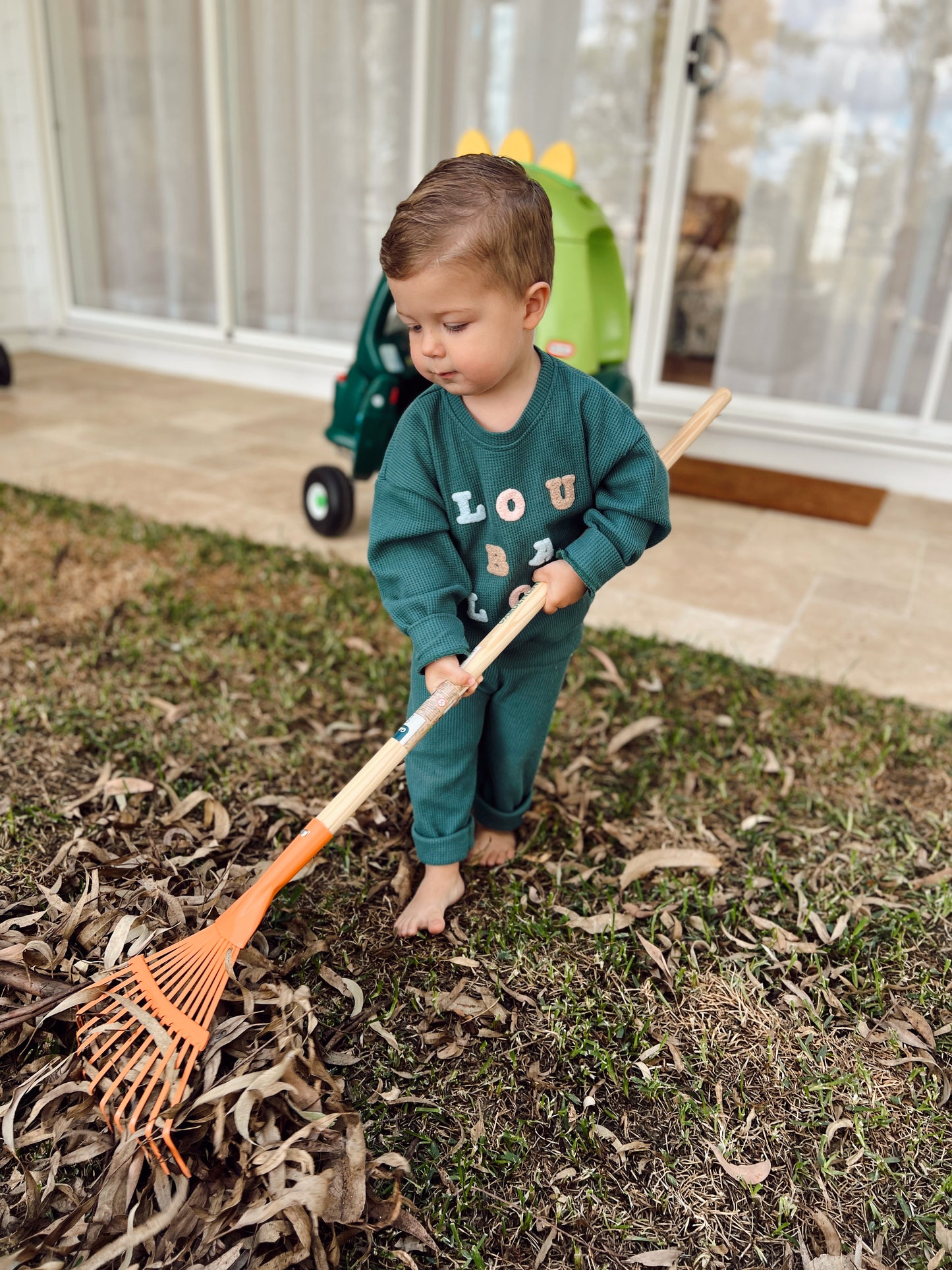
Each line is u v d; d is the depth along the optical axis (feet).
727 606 11.20
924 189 14.61
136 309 22.67
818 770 8.11
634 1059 5.43
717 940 6.30
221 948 5.08
